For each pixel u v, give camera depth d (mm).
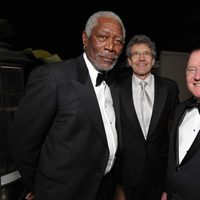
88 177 1377
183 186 1422
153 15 5418
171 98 2156
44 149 1407
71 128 1306
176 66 3559
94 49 1330
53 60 2324
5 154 1632
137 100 2107
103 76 1429
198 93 1470
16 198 1747
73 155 1317
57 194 1354
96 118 1337
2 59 1596
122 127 2104
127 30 5453
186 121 1543
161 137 2117
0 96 1606
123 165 2117
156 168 2115
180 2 4902
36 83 1302
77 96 1312
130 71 2307
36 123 1326
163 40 5605
